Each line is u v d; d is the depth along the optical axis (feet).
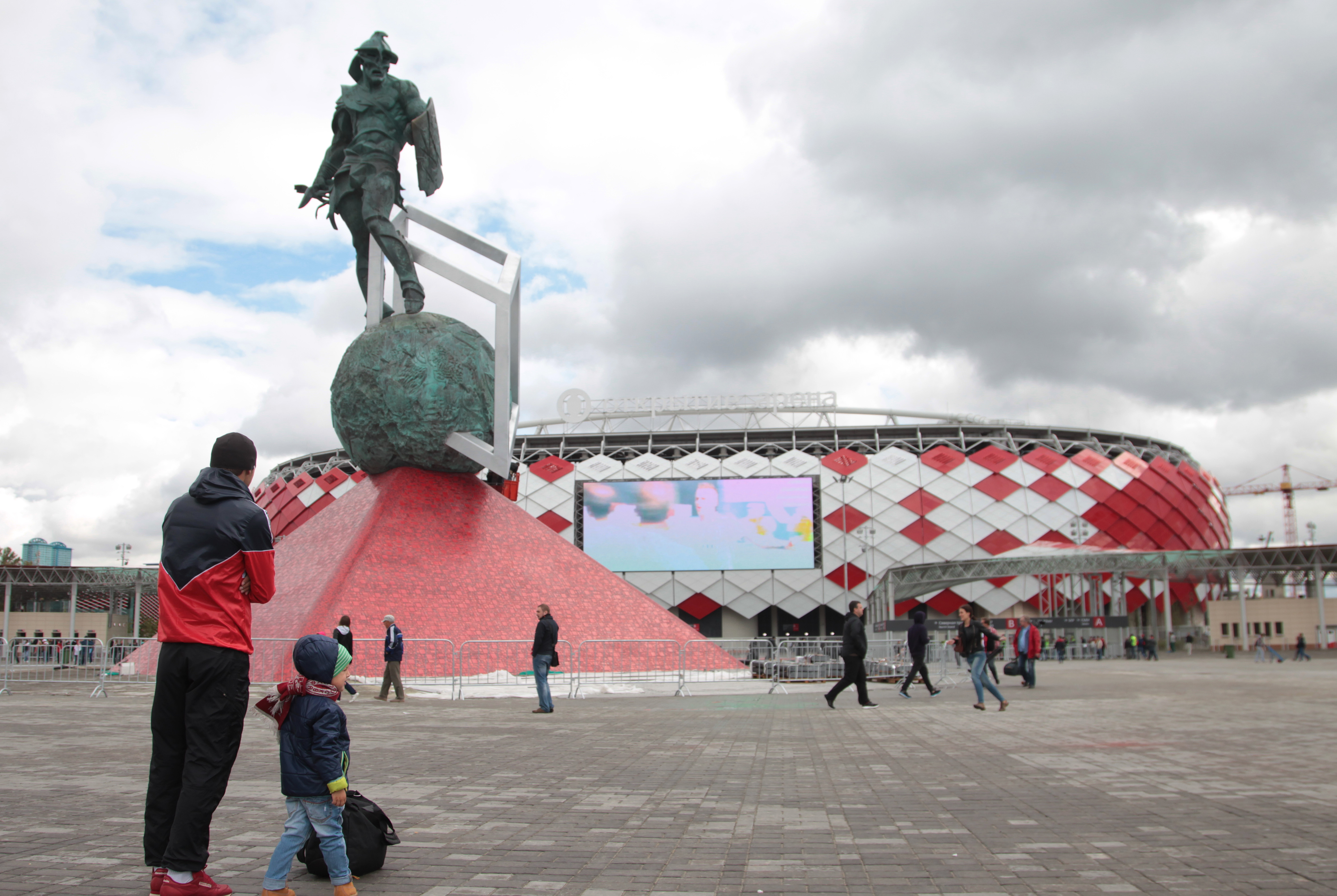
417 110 94.99
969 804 24.54
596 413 244.63
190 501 17.31
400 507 91.66
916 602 220.64
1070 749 35.32
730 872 18.02
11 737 40.78
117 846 20.08
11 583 208.23
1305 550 172.45
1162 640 218.18
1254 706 54.03
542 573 91.45
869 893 16.51
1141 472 226.79
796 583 215.72
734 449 236.63
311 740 16.02
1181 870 17.74
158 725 16.78
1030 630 74.33
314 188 96.43
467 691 71.72
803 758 33.58
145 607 260.01
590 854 19.48
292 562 92.07
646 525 218.79
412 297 96.22
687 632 91.04
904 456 222.07
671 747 37.19
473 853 19.60
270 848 20.36
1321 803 24.23
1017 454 226.58
